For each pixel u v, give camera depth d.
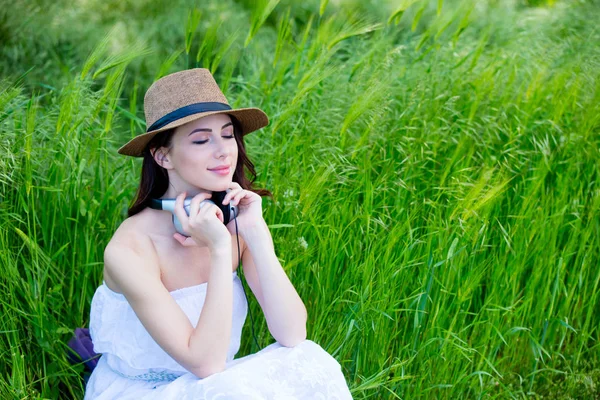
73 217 3.31
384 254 3.28
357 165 3.62
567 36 4.84
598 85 4.16
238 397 2.28
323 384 2.50
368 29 3.91
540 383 3.67
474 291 3.60
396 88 4.03
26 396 2.75
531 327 3.53
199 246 2.62
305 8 6.10
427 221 3.47
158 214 2.62
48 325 3.03
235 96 4.07
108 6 5.27
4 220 3.11
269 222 3.38
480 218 3.35
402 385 3.21
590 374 3.59
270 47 5.42
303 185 3.27
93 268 3.32
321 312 3.19
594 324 3.75
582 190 4.02
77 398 3.00
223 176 2.53
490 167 3.93
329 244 3.34
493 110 4.17
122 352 2.57
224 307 2.41
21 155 3.14
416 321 3.15
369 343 3.16
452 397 3.30
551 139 4.12
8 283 3.11
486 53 4.67
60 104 3.43
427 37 4.08
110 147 3.60
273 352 2.59
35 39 4.75
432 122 3.87
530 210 3.62
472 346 3.45
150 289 2.45
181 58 5.20
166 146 2.53
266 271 2.65
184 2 5.39
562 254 3.63
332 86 3.89
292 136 3.65
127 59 3.25
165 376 2.59
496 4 5.95
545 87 4.31
